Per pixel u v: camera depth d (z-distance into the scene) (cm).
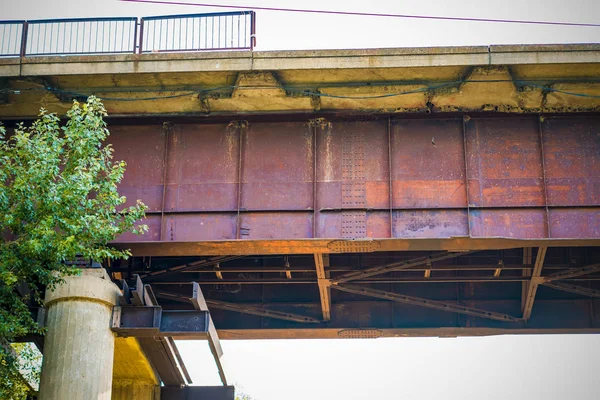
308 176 3297
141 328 3103
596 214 3222
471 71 3162
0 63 3203
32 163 2758
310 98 3269
